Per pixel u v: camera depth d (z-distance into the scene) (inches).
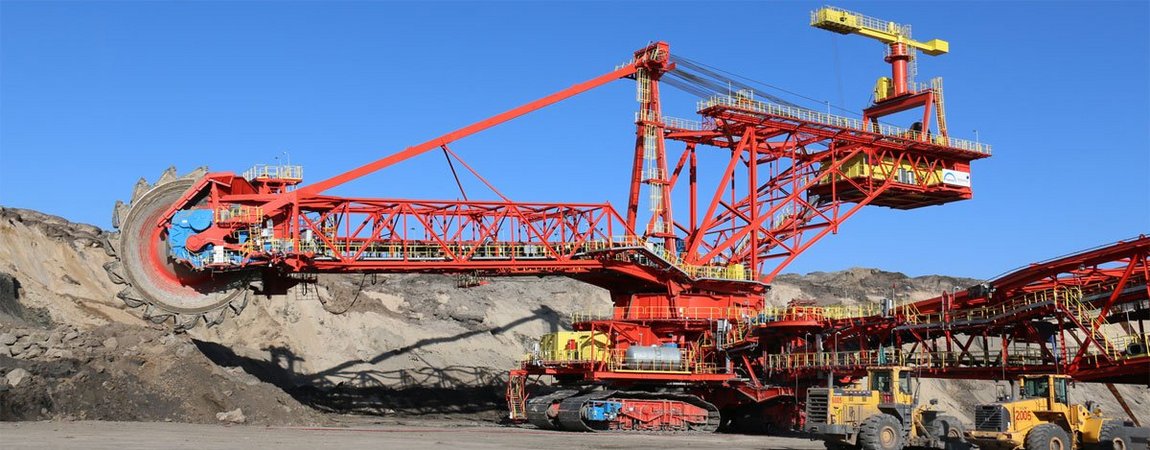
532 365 2637.8
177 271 2484.0
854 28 3193.9
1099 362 1945.1
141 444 1486.2
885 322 2389.3
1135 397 3855.8
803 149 3117.6
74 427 1776.6
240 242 2502.5
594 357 2571.4
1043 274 2068.2
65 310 2571.4
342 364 3181.6
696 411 2476.6
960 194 3304.6
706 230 2888.8
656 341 2733.8
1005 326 2164.1
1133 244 1865.2
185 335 2460.6
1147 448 1453.0
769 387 2566.4
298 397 2881.4
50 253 2829.7
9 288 2422.5
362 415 2765.7
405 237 2524.6
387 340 3353.8
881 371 1644.9
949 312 2239.2
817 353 2475.4
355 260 2496.3
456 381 3260.3
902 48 3302.2
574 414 2310.5
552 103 2731.3
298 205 2465.6
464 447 1627.7
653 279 2758.4
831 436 1609.3
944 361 2271.2
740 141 2928.2
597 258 2679.6
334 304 3412.9
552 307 4028.1
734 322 2723.9
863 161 3139.8
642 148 2901.1
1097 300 2028.8
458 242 2568.9
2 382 1947.6
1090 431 1466.5
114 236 2482.8
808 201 3304.6
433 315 3705.7
